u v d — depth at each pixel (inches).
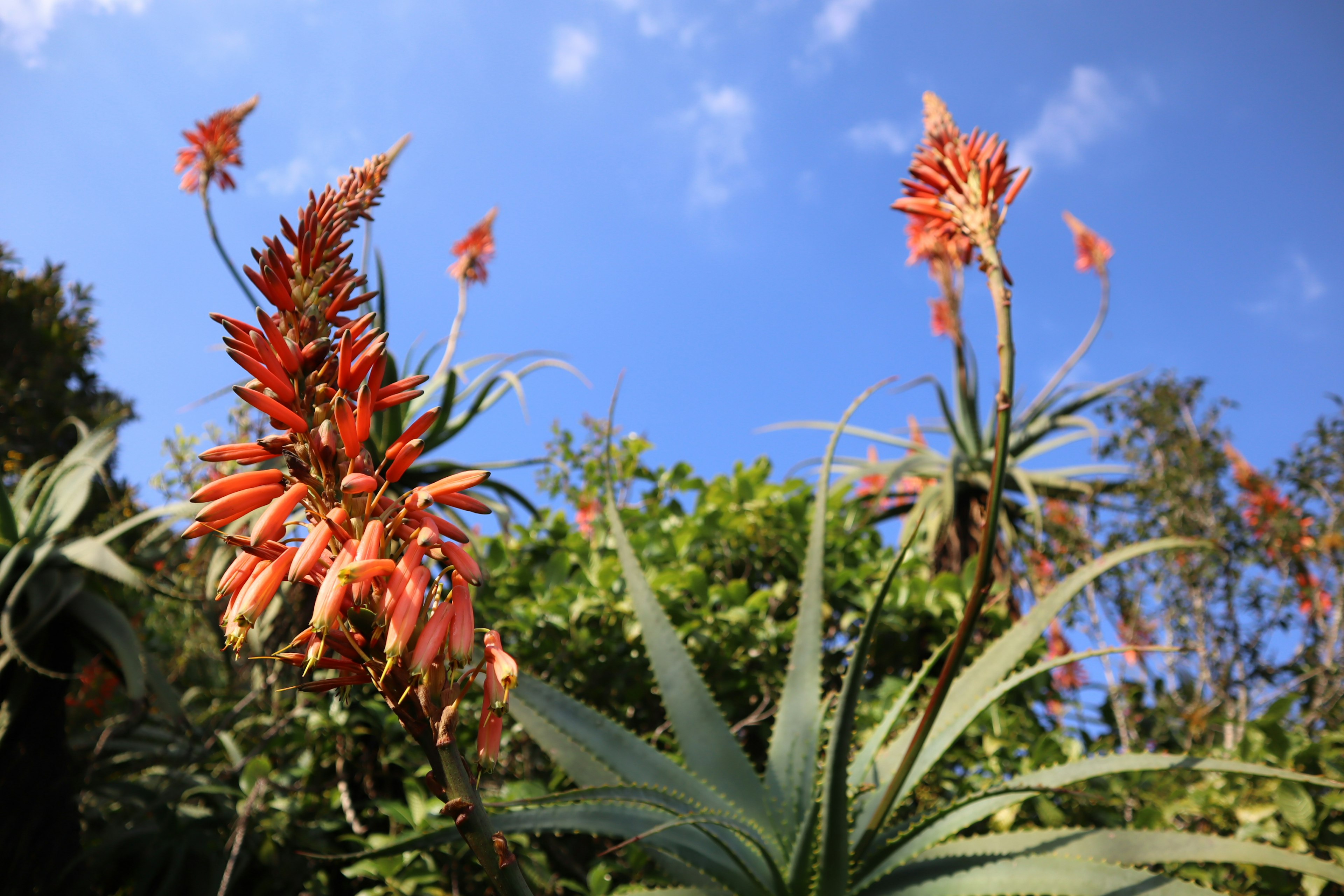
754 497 244.1
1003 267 111.9
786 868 128.3
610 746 145.6
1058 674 253.1
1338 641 238.4
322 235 64.5
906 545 114.7
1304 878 143.5
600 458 276.5
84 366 482.0
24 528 219.8
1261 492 263.3
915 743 121.4
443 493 60.9
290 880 187.8
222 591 57.5
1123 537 259.8
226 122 279.0
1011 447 373.1
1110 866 117.6
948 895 122.6
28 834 181.8
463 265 294.4
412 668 50.9
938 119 121.0
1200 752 161.8
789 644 214.7
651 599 160.1
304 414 58.1
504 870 49.6
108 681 257.3
